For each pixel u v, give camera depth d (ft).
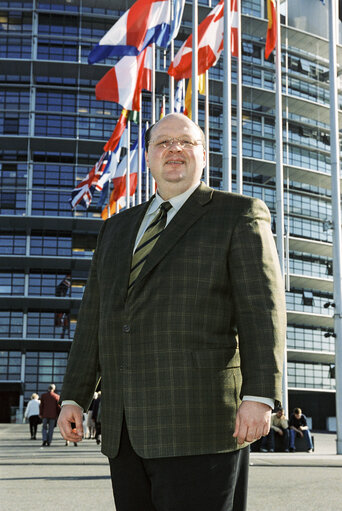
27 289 209.77
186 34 212.02
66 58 217.15
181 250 7.87
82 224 211.41
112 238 8.97
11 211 209.67
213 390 7.46
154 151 8.66
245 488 7.71
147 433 7.36
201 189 8.45
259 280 7.64
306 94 233.55
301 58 235.40
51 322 210.18
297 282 219.61
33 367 207.62
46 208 211.00
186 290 7.67
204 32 64.13
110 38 59.82
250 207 8.12
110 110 220.43
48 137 210.38
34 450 63.10
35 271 212.02
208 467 7.25
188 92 67.31
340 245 63.52
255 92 218.59
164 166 8.49
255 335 7.42
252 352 7.37
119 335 7.99
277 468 43.39
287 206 221.87
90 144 213.87
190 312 7.60
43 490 28.91
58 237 213.46
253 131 220.23
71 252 212.23
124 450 7.64
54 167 215.72
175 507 7.16
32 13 218.38
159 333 7.57
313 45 231.50
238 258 7.75
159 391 7.43
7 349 208.33
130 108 62.95
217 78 208.95
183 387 7.38
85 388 8.79
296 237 222.48
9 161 214.69
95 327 9.01
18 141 212.43
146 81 74.28
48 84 220.02
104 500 25.38
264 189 222.07
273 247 8.11
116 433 7.72
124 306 7.99
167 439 7.27
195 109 58.90
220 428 7.40
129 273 8.20
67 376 8.80
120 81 62.64
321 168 232.32
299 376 215.72
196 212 8.14
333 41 64.44
